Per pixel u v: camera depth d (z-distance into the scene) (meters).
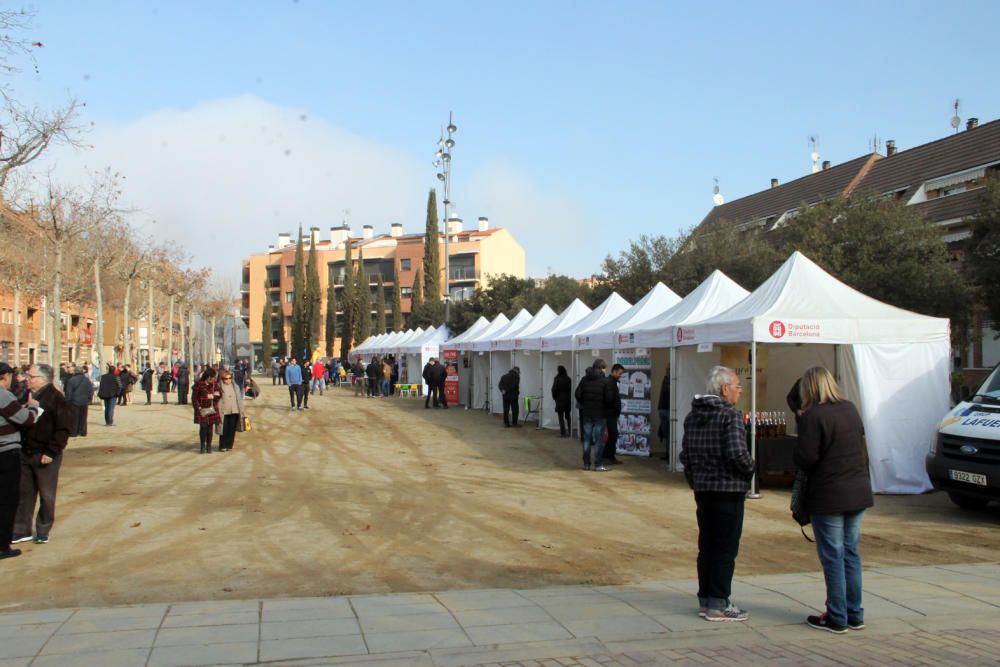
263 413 28.00
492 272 77.75
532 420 24.00
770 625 5.52
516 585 6.73
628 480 12.85
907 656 4.93
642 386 15.48
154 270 44.09
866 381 11.66
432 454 16.27
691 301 14.48
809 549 8.16
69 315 59.06
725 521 5.52
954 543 8.45
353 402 34.94
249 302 95.38
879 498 11.27
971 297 20.20
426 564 7.42
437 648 4.96
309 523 9.31
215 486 12.03
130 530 8.83
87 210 29.28
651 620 5.58
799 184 43.97
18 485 7.55
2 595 6.26
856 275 20.89
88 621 5.38
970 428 9.68
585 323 19.75
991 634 5.38
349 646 4.96
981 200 18.42
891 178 35.97
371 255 84.00
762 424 11.86
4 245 28.83
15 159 17.06
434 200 68.44
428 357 38.38
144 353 71.06
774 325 11.20
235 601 5.97
